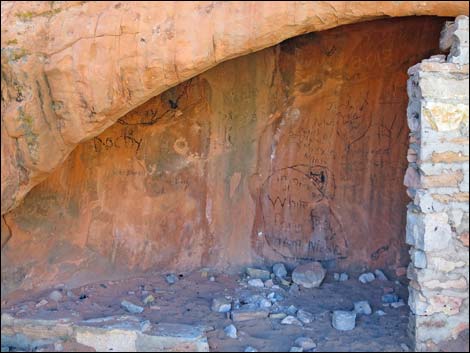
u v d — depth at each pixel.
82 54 4.36
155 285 5.83
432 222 4.00
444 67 4.00
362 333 4.64
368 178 6.21
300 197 6.37
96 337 4.32
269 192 6.39
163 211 6.13
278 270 6.20
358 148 6.21
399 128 5.97
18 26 4.39
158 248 6.11
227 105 6.19
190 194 6.24
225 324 4.88
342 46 5.93
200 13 4.33
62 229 5.50
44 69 4.39
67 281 5.48
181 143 6.14
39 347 4.36
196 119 6.13
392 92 5.95
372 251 6.21
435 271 4.03
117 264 5.85
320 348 4.33
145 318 4.92
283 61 6.09
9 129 4.41
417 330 4.09
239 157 6.32
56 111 4.50
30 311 4.82
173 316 5.03
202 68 4.48
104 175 5.77
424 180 4.00
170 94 5.95
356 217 6.29
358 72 6.02
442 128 4.01
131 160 5.91
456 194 4.01
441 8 4.32
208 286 5.88
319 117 6.25
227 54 4.43
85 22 4.39
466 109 4.02
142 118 5.88
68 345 4.31
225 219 6.34
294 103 6.23
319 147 6.32
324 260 6.36
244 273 6.28
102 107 4.48
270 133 6.32
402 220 6.03
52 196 5.40
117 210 5.88
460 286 4.06
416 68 4.08
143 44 4.33
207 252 6.30
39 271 5.32
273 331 4.72
